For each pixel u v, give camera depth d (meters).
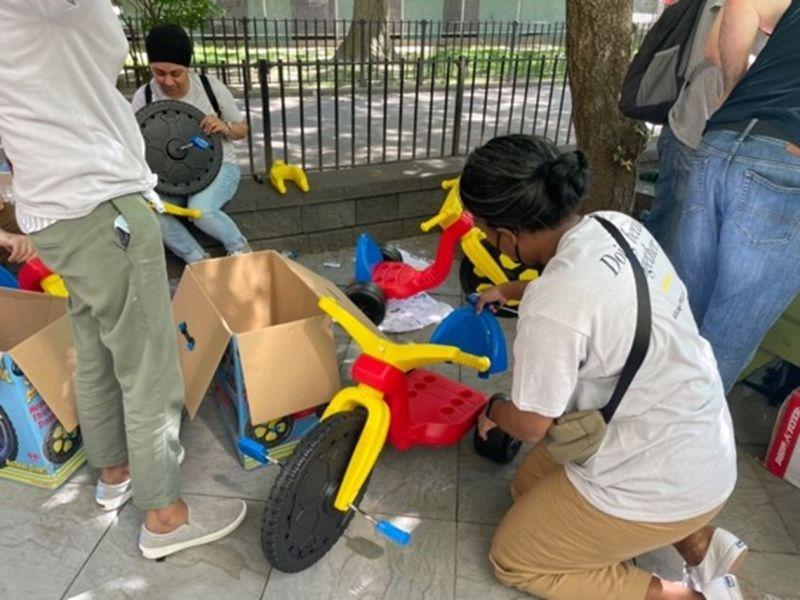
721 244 1.97
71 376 1.98
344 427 1.69
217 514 1.92
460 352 1.80
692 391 1.41
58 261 1.52
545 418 1.42
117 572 1.79
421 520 2.01
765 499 2.14
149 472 1.73
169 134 3.05
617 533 1.52
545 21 15.30
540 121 6.19
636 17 13.70
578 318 1.30
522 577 1.70
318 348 2.02
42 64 1.37
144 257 1.54
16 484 2.07
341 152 4.88
